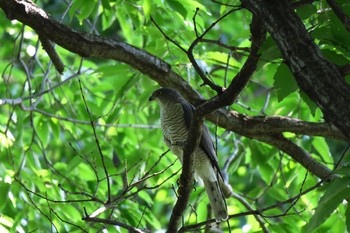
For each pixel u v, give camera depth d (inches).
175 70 452.4
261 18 246.4
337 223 432.5
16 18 353.1
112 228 452.1
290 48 237.3
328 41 279.9
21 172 491.8
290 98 470.6
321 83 229.8
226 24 717.9
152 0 472.7
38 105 553.0
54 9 762.2
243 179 737.6
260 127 417.1
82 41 367.6
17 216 469.4
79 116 552.4
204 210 479.5
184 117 430.6
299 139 472.1
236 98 303.6
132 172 490.3
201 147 414.3
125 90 445.7
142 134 546.9
